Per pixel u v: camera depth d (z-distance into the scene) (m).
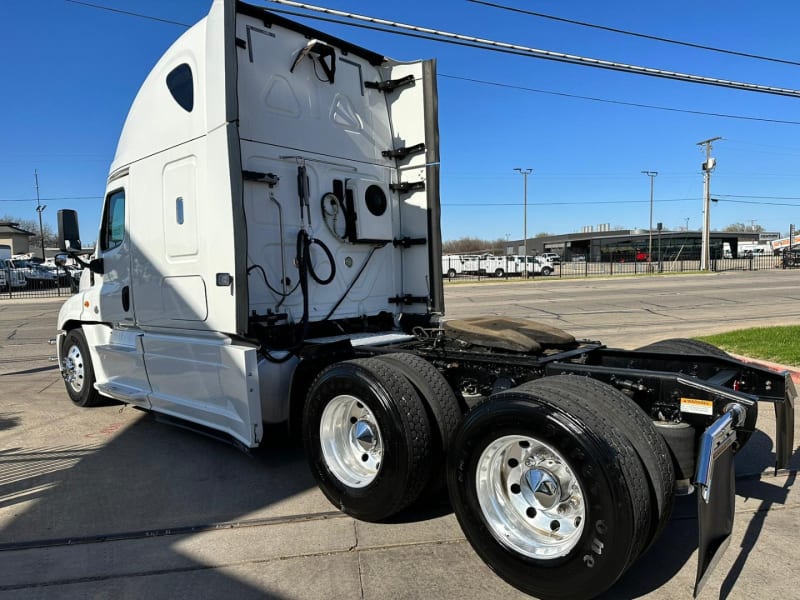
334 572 3.01
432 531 3.46
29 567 3.12
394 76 5.58
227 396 4.30
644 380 3.16
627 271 48.31
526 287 29.12
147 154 4.98
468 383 3.91
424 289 5.53
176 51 4.61
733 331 10.37
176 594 2.85
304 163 4.82
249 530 3.52
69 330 6.78
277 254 4.64
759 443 4.86
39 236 82.50
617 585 2.85
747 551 3.16
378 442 3.53
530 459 2.85
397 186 5.59
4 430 5.70
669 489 2.67
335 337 4.88
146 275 5.09
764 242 88.94
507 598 2.76
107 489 4.20
